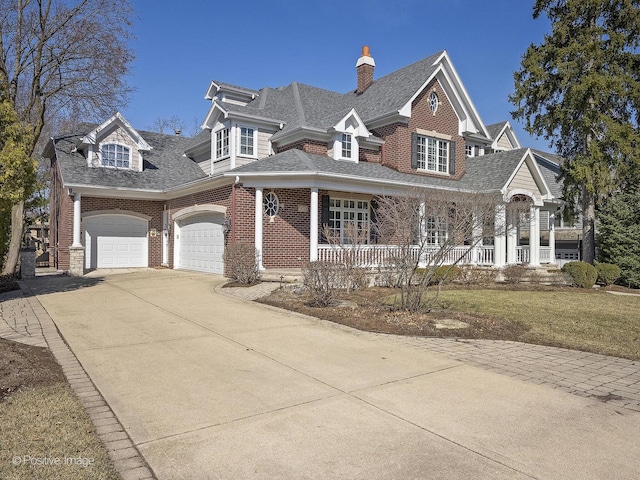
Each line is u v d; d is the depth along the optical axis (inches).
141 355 257.6
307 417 173.8
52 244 931.3
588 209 843.4
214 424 165.8
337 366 242.8
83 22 733.9
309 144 733.3
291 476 130.8
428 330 335.6
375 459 141.8
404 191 694.5
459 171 884.0
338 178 613.0
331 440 154.5
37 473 128.0
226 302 446.9
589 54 772.0
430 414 179.2
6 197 414.6
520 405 191.2
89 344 281.1
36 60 722.2
